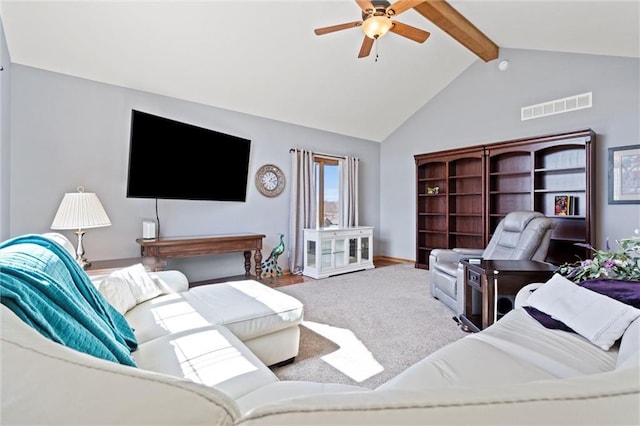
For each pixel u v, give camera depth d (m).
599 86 3.78
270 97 4.21
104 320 1.22
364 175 6.06
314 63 3.87
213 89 3.78
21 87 2.82
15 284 0.70
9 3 2.35
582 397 0.27
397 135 6.04
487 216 4.53
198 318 1.74
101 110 3.24
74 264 1.25
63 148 3.04
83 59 2.95
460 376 1.10
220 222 4.12
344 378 1.87
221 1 2.82
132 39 2.90
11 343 0.35
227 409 0.32
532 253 2.77
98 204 2.44
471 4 3.46
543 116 4.23
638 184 3.51
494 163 4.71
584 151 3.88
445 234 5.22
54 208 3.00
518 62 4.45
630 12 2.67
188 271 3.90
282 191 4.77
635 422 0.26
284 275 4.71
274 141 4.69
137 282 2.02
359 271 5.06
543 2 3.05
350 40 3.68
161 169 3.37
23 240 1.16
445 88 5.29
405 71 4.61
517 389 0.29
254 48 3.39
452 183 5.18
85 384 0.32
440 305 3.24
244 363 1.25
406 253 5.94
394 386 1.08
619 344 1.31
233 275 4.26
